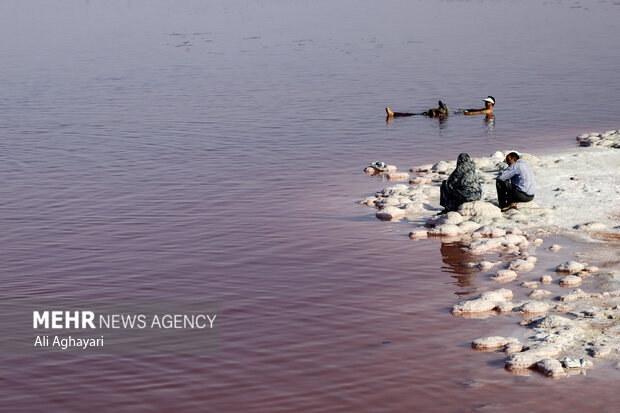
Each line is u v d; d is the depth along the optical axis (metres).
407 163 28.36
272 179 26.42
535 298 15.80
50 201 24.12
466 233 20.11
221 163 28.94
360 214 22.11
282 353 13.79
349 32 75.00
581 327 14.20
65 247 19.69
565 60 53.66
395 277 17.23
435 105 39.91
